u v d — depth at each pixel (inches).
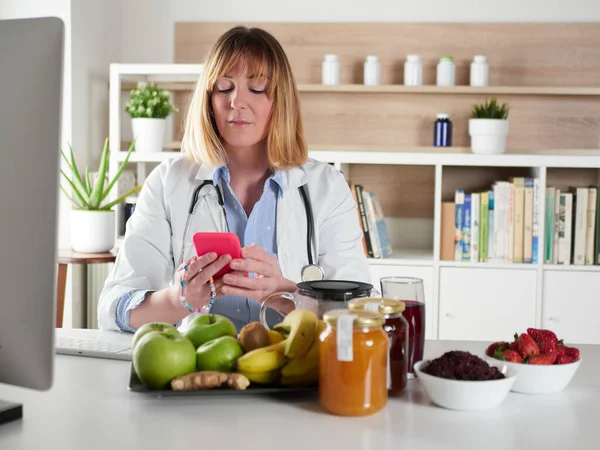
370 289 53.4
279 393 49.1
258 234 75.1
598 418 45.3
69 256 121.4
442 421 44.4
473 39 139.6
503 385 46.2
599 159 125.6
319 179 78.1
